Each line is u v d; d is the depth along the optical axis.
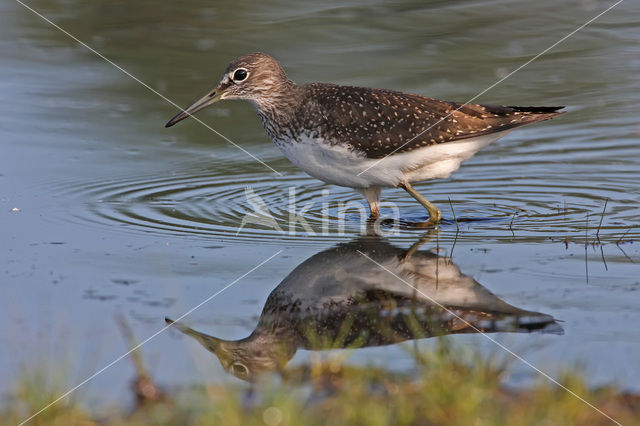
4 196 19.75
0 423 9.95
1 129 24.59
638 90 27.73
